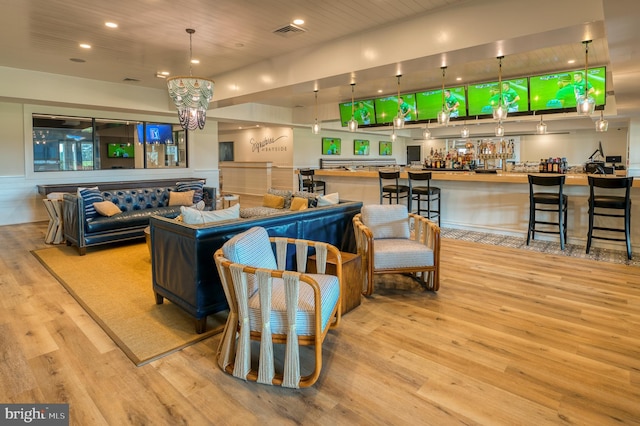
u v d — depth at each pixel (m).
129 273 4.24
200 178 9.43
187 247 2.79
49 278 4.08
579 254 4.91
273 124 10.88
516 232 5.99
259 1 3.71
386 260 3.49
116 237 5.25
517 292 3.59
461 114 7.03
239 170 13.41
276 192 6.07
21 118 7.18
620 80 4.72
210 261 2.79
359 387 2.13
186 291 2.85
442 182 6.69
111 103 7.43
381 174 6.84
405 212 4.04
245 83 6.17
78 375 2.25
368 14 4.07
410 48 4.18
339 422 1.86
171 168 9.45
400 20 4.22
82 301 3.40
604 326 2.88
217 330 2.86
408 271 3.54
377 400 2.02
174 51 5.35
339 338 2.70
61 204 5.56
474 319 3.01
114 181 8.41
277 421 1.87
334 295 2.53
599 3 3.12
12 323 2.95
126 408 1.96
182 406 1.98
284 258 2.96
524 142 13.11
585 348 2.56
